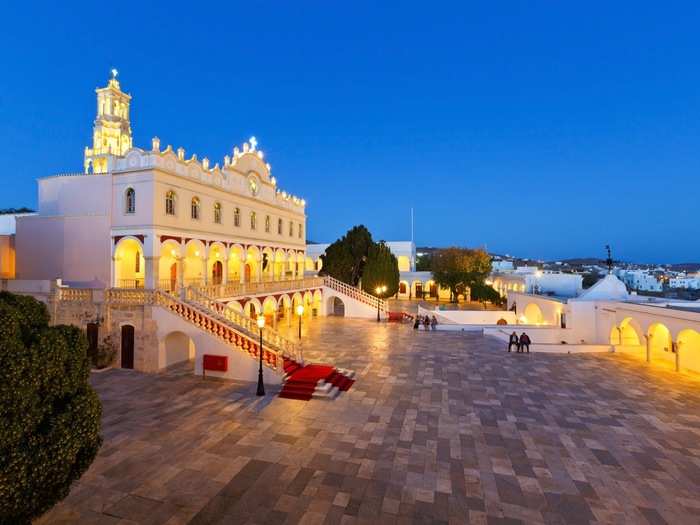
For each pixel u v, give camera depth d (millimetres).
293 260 42375
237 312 21109
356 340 27484
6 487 5598
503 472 9797
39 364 6207
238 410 13836
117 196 24266
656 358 22812
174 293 21078
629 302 27062
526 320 37781
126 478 9297
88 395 7074
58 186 25844
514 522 7871
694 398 15703
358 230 51625
